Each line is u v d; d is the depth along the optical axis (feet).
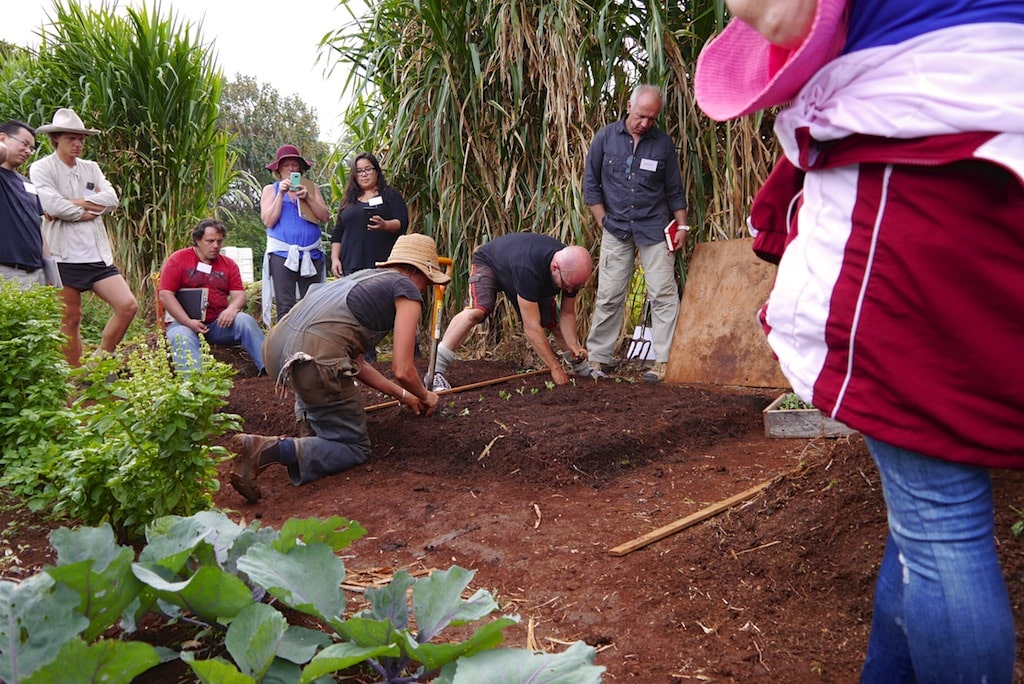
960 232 4.01
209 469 9.73
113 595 5.84
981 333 4.02
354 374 13.35
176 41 30.94
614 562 9.07
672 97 20.57
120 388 9.51
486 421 14.19
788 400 14.73
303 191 22.59
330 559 6.76
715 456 13.32
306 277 23.56
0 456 12.21
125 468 9.14
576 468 12.46
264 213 23.17
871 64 4.32
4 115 31.42
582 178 20.98
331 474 13.14
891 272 4.17
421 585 6.79
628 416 14.55
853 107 4.30
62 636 5.42
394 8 23.41
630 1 20.57
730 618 7.53
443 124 23.03
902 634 5.04
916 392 4.13
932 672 4.36
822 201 4.58
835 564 7.86
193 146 32.30
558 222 21.53
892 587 5.05
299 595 6.39
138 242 31.58
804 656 6.80
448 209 23.15
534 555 9.48
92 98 30.50
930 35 4.15
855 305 4.30
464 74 22.82
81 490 9.30
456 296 23.67
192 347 20.86
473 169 23.29
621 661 7.00
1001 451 4.10
